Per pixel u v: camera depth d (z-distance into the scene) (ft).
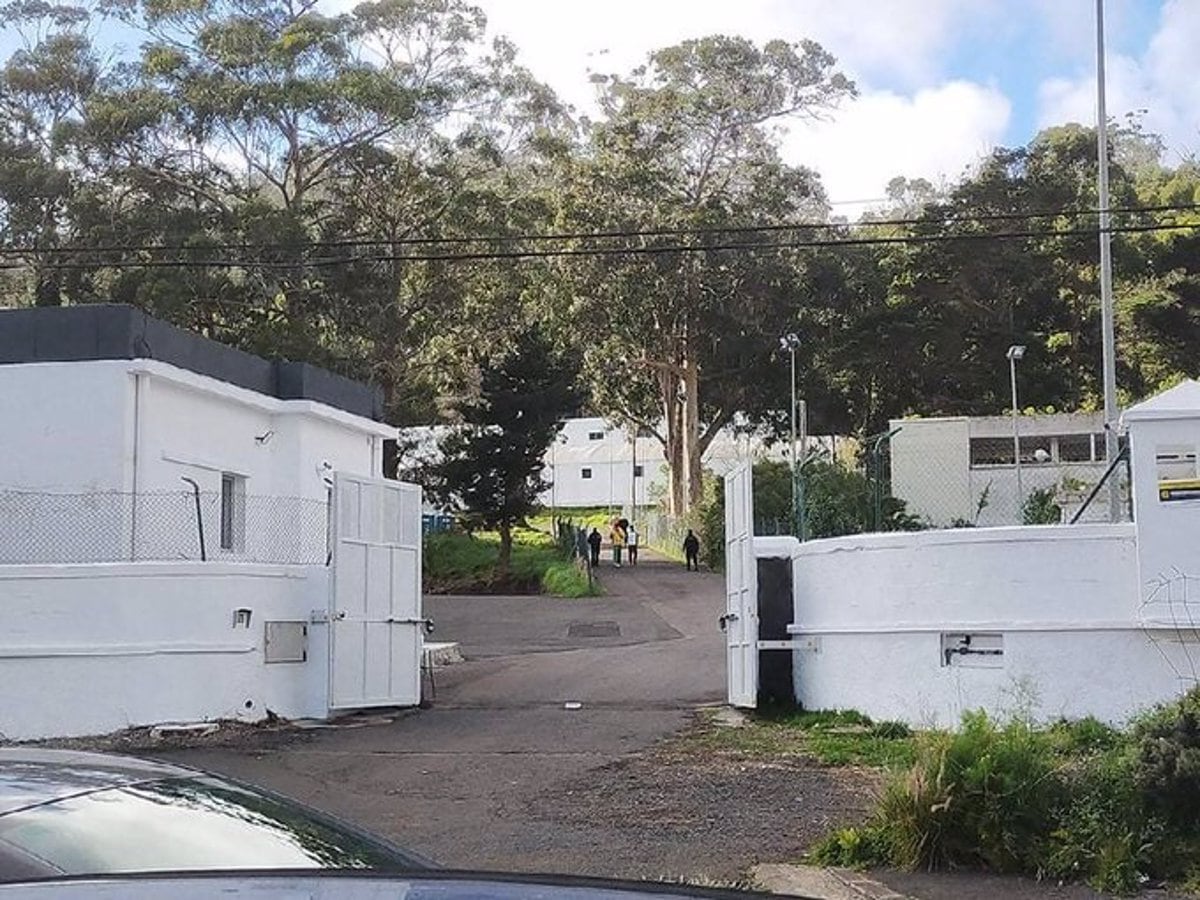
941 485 129.70
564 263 174.91
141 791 13.41
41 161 156.15
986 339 192.24
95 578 49.24
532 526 199.11
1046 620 42.88
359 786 39.52
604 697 58.29
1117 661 42.04
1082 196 185.47
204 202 157.69
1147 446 41.83
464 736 48.29
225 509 69.62
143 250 145.89
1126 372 191.83
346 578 53.47
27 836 11.82
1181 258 192.95
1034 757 29.63
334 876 9.30
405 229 159.84
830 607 49.85
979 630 44.01
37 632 48.93
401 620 56.13
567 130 178.40
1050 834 28.66
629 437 237.25
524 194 166.09
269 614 52.13
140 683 49.08
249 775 41.42
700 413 207.10
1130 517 53.31
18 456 61.67
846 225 183.11
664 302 180.55
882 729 45.14
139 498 60.39
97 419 61.16
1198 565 41.09
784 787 37.24
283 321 148.46
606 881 9.16
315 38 154.30
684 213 176.55
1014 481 128.88
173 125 153.28
